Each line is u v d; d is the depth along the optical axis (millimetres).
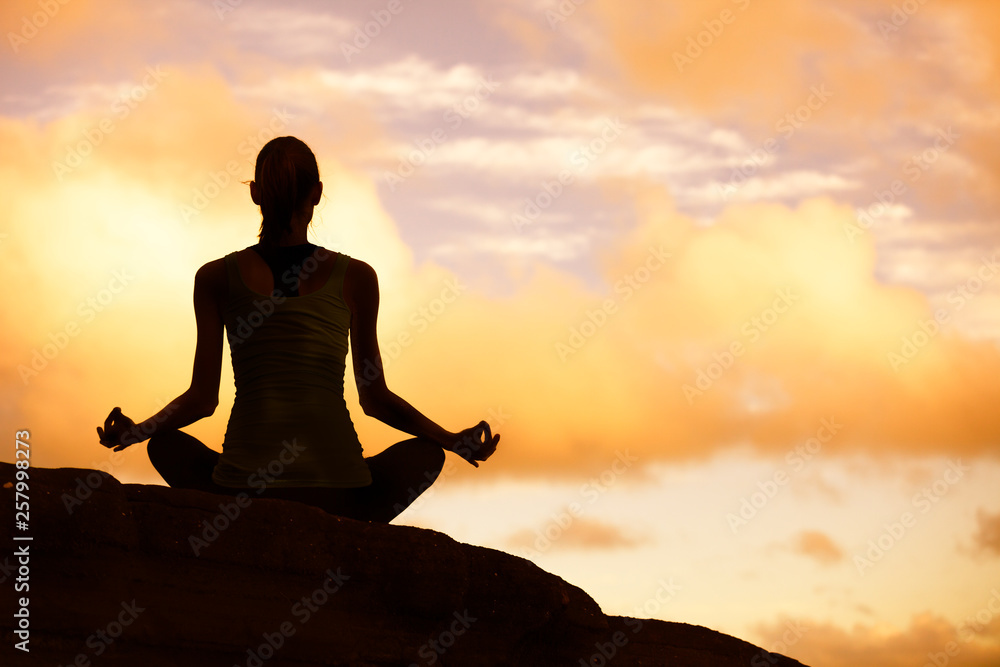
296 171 4676
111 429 4496
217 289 4676
